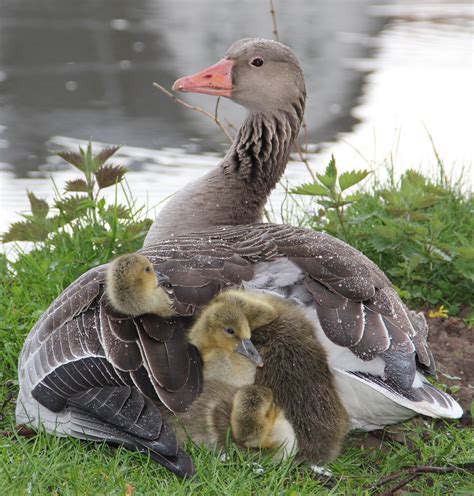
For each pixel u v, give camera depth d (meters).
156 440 6.71
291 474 7.38
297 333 7.30
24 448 7.31
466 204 12.95
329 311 7.14
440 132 18.89
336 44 26.80
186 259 7.54
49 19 29.70
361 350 6.93
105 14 30.69
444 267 11.12
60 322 7.46
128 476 7.18
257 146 10.02
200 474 7.07
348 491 7.30
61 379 7.18
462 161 16.77
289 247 7.75
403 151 17.83
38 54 25.27
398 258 11.29
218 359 7.32
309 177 16.55
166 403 6.75
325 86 22.58
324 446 7.25
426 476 7.66
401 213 11.12
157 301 7.13
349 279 7.38
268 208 14.45
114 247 11.02
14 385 8.86
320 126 19.70
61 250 11.10
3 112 20.62
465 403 8.83
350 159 17.62
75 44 26.39
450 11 31.00
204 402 7.26
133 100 21.64
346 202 10.88
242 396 7.07
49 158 18.14
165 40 27.06
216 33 28.03
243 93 10.05
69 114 20.59
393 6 32.06
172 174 17.12
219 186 9.88
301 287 7.55
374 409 7.44
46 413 7.38
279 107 10.12
